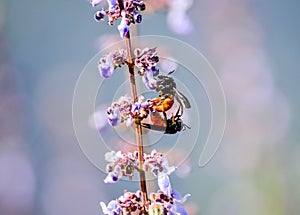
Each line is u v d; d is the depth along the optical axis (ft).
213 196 2.66
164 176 1.79
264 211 2.72
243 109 2.77
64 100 2.90
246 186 2.73
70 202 2.77
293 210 2.72
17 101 2.75
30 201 2.76
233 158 2.74
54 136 2.82
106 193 2.80
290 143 2.78
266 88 2.81
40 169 2.81
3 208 2.75
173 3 2.17
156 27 2.39
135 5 1.80
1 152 2.74
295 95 2.83
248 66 2.80
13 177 2.76
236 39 2.81
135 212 1.80
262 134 2.76
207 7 2.78
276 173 2.75
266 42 2.89
